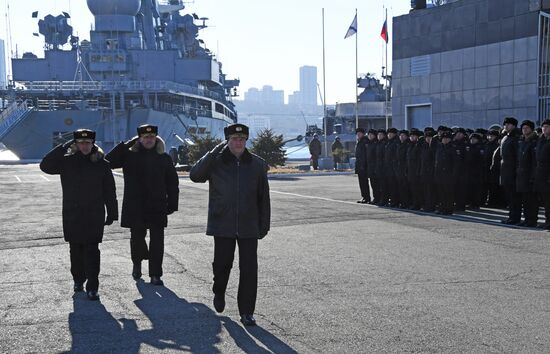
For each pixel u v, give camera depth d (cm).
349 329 611
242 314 634
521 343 563
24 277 870
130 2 7006
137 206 826
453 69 3453
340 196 2164
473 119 3344
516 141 1409
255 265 639
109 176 764
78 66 6762
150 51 7075
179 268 927
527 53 3036
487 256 1000
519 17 3070
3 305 715
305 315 663
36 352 550
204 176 644
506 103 3156
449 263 944
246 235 633
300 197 2119
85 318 660
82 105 6662
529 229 1320
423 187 1675
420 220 1476
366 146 1883
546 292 758
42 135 6675
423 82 3650
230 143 641
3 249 1105
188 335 597
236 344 568
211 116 7712
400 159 1734
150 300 737
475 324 625
